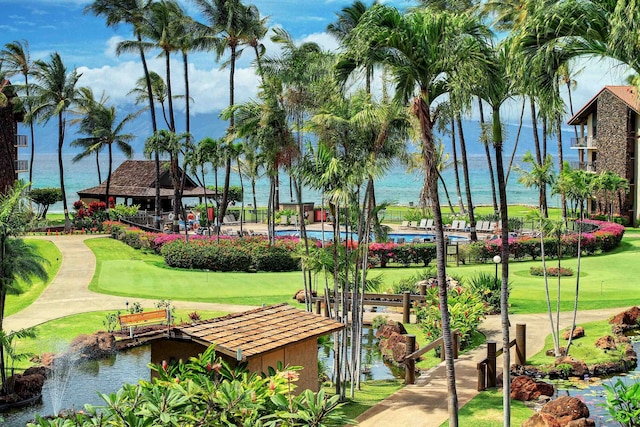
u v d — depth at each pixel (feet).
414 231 181.16
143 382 36.76
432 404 55.52
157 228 183.21
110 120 221.46
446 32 41.24
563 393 58.39
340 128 58.13
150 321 83.56
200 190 236.84
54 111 193.16
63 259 136.15
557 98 40.27
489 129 45.78
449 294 81.25
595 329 77.51
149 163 238.68
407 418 52.37
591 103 208.44
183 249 128.57
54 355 70.28
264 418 35.86
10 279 60.90
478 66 42.01
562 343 72.90
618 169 197.98
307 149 62.54
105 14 186.91
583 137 217.56
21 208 63.21
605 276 113.50
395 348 71.77
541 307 90.74
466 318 75.31
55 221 210.38
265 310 57.16
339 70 46.52
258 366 48.80
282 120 66.03
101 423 34.83
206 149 145.89
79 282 112.47
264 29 173.88
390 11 41.32
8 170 186.29
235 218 217.97
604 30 37.17
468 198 146.61
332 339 81.71
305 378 54.08
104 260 135.54
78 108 217.97
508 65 40.75
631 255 134.72
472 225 146.82
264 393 37.06
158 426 33.24
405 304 88.38
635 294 98.22
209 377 40.45
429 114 43.24
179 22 183.21
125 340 75.61
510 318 85.40
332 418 36.27
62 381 64.59
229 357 47.65
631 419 41.91
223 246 128.77
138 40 192.75
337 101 58.08
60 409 57.52
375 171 56.75
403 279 103.40
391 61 42.91
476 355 70.79
